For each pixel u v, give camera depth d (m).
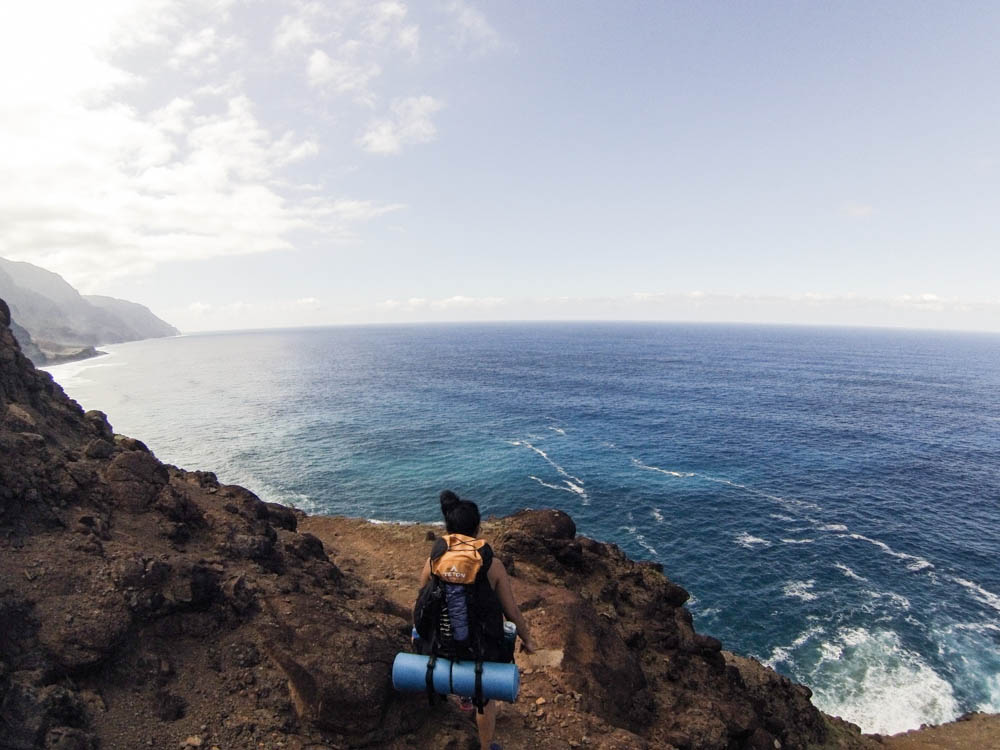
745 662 15.06
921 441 66.75
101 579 5.47
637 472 50.81
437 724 5.65
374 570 12.31
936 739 19.02
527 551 12.34
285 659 5.43
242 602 6.00
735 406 91.06
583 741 6.23
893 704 21.66
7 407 7.69
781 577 31.23
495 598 4.70
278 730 4.95
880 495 45.59
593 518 39.81
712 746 7.84
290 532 9.29
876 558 33.75
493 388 110.75
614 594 12.09
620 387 113.81
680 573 31.69
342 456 55.97
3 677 4.19
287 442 62.34
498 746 5.53
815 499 44.28
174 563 5.92
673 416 80.38
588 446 60.84
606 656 8.32
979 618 27.38
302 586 6.86
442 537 4.91
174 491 7.50
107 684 4.82
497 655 4.68
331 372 145.75
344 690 5.14
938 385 132.62
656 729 7.91
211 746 4.59
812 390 114.62
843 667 23.73
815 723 13.58
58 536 5.87
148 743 4.45
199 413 82.56
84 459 7.65
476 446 60.41
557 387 112.88
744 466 53.47
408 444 61.22
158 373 151.50
